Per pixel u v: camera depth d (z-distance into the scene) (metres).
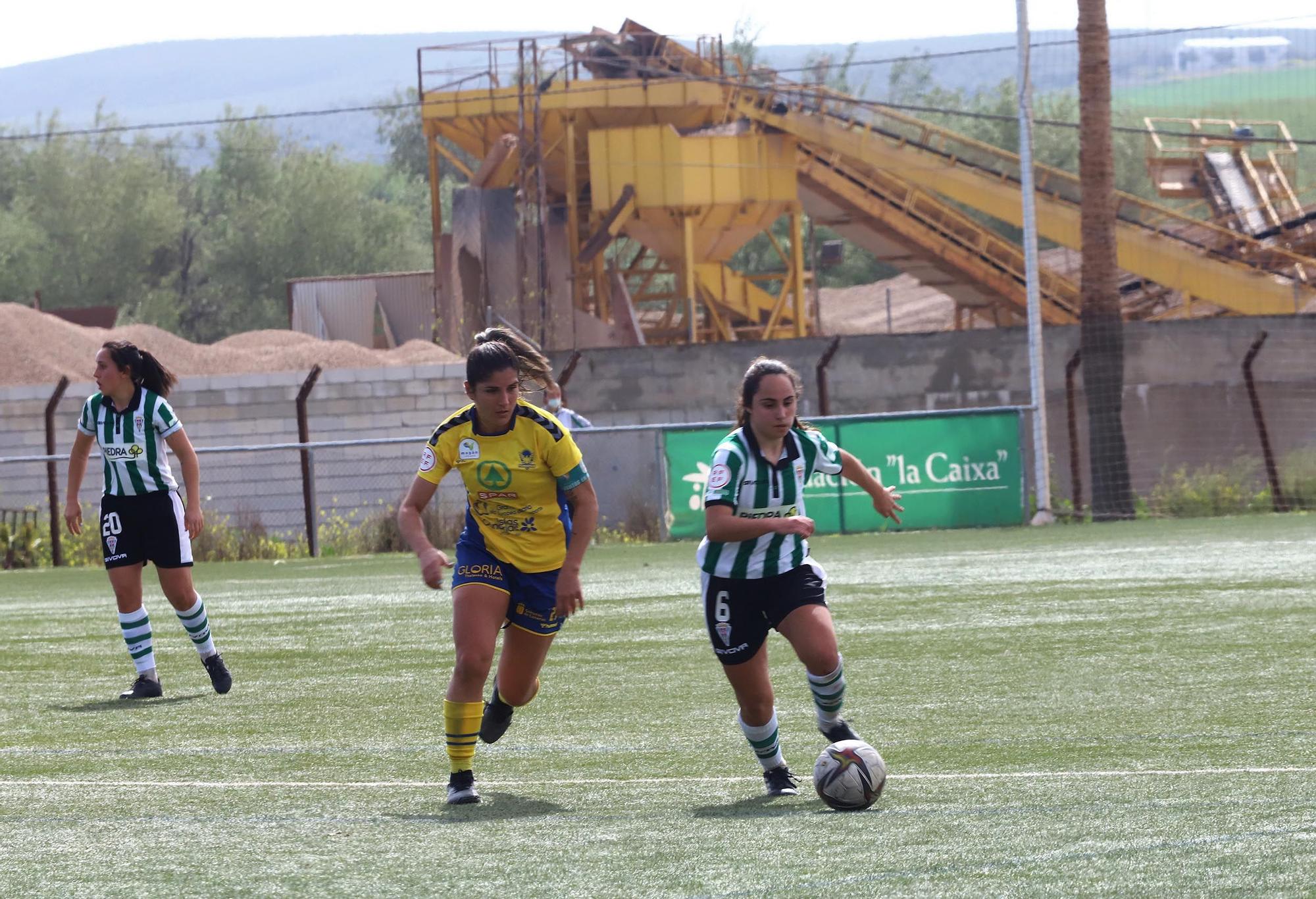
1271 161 107.50
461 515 59.03
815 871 9.71
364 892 9.59
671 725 17.14
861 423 54.06
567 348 105.50
